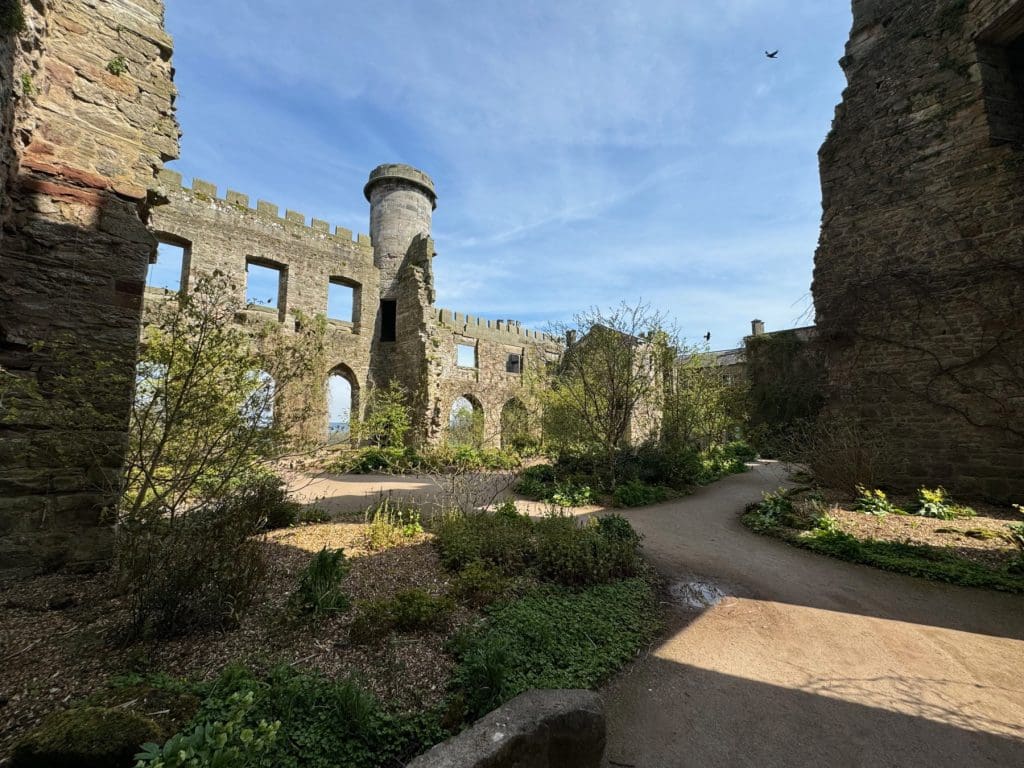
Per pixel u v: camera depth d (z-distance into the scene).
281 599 3.77
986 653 3.54
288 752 2.14
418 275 19.80
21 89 3.83
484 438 22.61
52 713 2.18
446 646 3.25
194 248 15.29
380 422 16.94
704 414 15.13
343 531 6.23
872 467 8.20
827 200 10.04
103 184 4.57
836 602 4.52
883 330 8.96
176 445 3.79
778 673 3.32
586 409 10.86
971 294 7.95
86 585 3.78
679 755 2.54
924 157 8.64
